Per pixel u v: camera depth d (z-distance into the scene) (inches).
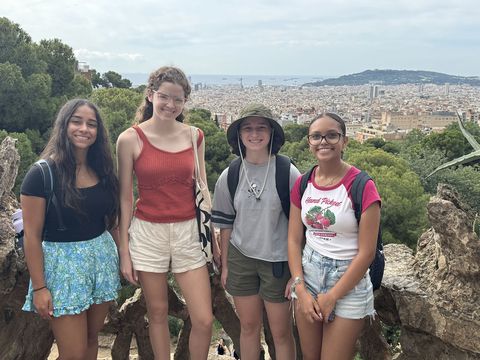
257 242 76.7
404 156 596.4
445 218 72.8
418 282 81.7
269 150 76.4
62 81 466.0
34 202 66.6
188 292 78.0
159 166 74.1
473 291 73.7
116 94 567.2
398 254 92.5
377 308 88.2
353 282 65.9
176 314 109.8
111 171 72.5
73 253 70.2
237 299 81.4
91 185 71.4
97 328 77.7
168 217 75.7
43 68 431.5
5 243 80.1
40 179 66.7
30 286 71.2
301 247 73.4
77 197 68.4
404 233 398.3
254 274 79.7
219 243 87.8
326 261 68.1
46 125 422.6
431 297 77.6
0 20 409.7
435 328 76.8
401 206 392.2
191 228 77.2
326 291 68.5
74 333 72.0
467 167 494.6
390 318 87.0
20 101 392.8
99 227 73.0
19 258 84.8
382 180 421.4
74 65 477.4
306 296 68.9
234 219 80.0
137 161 74.8
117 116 454.9
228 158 583.8
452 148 694.5
